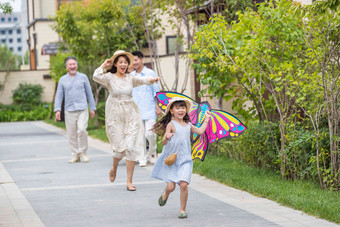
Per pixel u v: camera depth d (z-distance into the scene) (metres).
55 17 28.72
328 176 10.77
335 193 10.52
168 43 33.38
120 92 11.91
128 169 11.77
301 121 13.16
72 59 16.41
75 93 16.30
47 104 47.03
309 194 10.37
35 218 9.28
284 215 9.12
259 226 8.45
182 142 9.29
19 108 45.91
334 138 10.69
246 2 18.12
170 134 9.16
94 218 9.23
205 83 14.06
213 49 13.15
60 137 25.86
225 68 13.32
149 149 15.66
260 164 13.83
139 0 21.44
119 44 27.89
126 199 10.78
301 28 12.23
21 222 9.01
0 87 47.00
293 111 13.05
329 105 11.06
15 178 13.66
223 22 13.80
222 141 16.25
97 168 15.07
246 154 14.14
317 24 10.89
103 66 11.89
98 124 28.84
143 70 15.35
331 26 10.74
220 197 10.73
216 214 9.32
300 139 11.30
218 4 17.86
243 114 14.29
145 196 11.04
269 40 12.29
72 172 14.45
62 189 12.00
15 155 18.83
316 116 11.22
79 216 9.40
